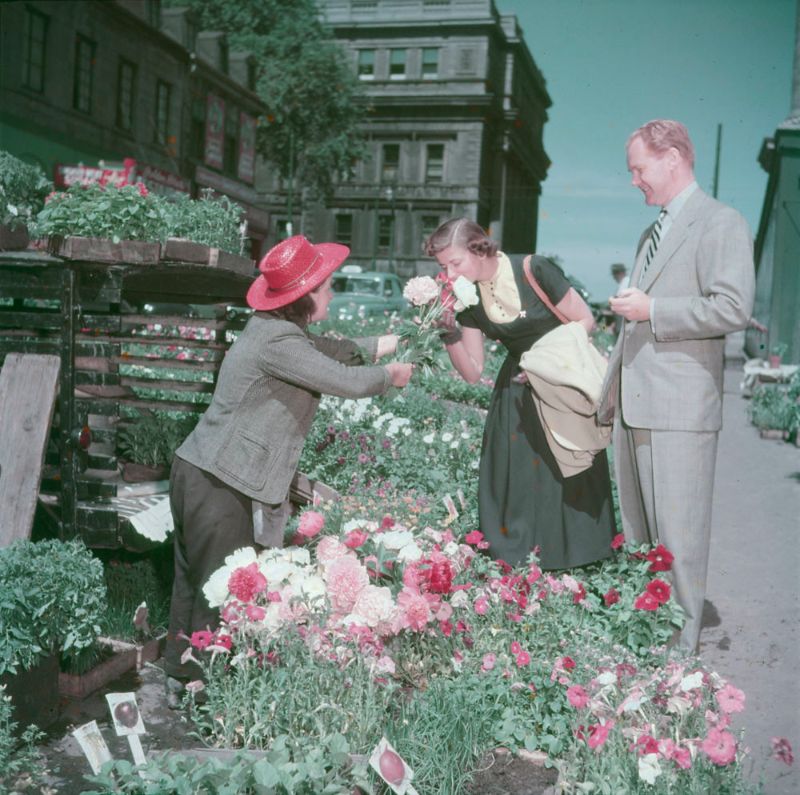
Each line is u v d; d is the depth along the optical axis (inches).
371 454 233.0
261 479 122.7
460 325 152.6
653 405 133.8
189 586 129.1
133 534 147.3
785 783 105.8
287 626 111.6
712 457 135.9
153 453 177.5
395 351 144.6
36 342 145.5
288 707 105.9
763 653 148.3
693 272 131.1
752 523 240.7
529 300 143.2
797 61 264.5
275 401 123.6
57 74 888.3
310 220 2075.5
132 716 100.7
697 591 136.4
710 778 95.3
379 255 2059.5
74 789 108.1
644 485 138.4
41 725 122.0
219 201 169.6
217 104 1221.1
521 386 147.1
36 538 161.6
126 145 1013.2
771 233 605.9
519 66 2213.3
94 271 143.2
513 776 105.1
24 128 838.5
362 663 111.3
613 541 141.3
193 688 111.7
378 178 2069.4
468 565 139.8
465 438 254.1
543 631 127.5
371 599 112.7
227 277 163.8
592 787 95.4
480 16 2004.2
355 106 1408.7
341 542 132.6
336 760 92.5
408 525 160.1
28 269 143.5
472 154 2048.5
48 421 140.5
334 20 2060.8
